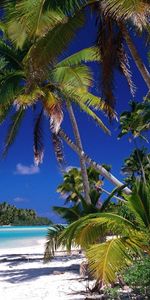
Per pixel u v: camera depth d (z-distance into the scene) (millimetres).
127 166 43875
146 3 10398
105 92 14094
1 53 19906
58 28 11789
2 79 19891
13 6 11680
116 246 8781
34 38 11055
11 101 19594
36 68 11891
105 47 13531
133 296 10742
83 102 19125
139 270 9898
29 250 34656
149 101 27391
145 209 9336
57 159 21734
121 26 12703
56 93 20234
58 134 19734
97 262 8578
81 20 12078
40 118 22109
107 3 10391
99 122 19547
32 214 109375
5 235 62531
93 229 9508
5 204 106188
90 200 14180
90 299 11469
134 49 12703
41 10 10781
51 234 12477
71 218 13578
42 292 13273
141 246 9172
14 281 16062
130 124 34438
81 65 19688
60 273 17594
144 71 12633
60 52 11836
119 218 9516
